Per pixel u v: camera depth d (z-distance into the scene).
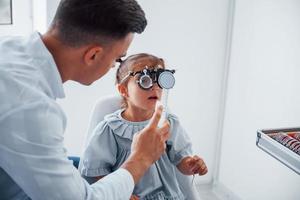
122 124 1.11
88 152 1.10
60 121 0.67
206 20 1.83
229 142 1.96
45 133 0.62
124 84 1.10
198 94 1.94
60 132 0.66
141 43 1.76
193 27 1.82
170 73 1.04
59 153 0.64
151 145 0.82
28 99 0.62
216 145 2.07
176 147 1.14
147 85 1.03
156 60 1.08
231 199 1.98
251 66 1.73
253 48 1.70
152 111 1.10
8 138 0.61
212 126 2.04
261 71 1.66
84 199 0.67
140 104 1.06
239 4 1.77
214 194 2.07
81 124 1.81
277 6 1.53
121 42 0.72
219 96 1.98
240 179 1.89
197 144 2.04
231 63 1.87
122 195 0.74
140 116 1.11
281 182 1.59
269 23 1.59
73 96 1.75
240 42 1.79
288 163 0.99
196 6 1.79
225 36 1.88
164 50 1.81
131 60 1.08
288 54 1.49
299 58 1.43
